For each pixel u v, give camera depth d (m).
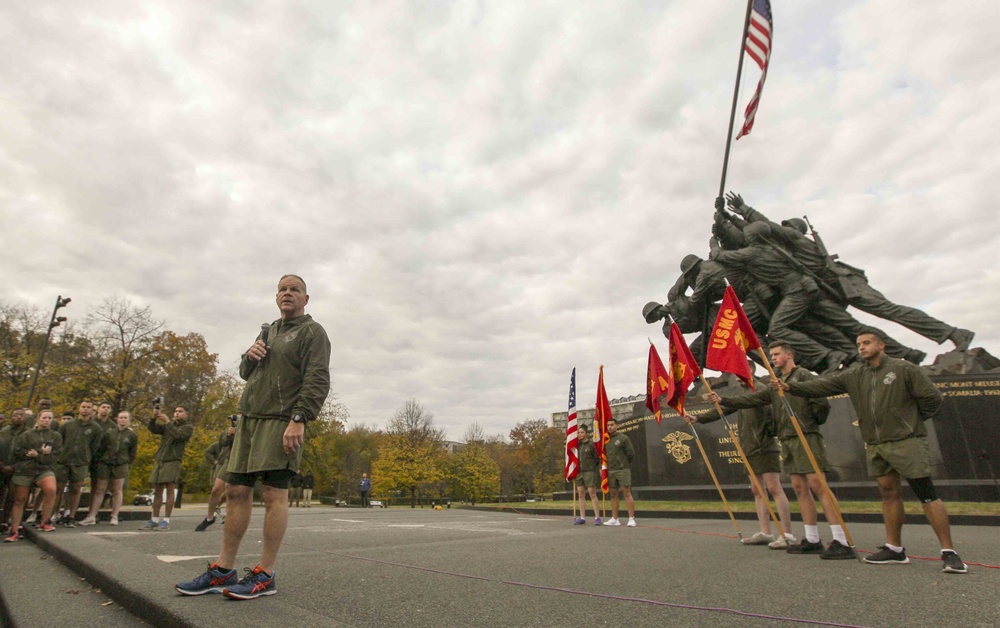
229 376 40.59
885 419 5.18
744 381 7.09
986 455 13.57
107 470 10.98
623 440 11.42
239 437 3.59
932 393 4.98
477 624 2.92
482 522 12.80
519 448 75.94
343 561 5.35
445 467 55.91
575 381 13.25
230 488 3.51
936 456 13.83
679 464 17.28
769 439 7.05
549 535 8.70
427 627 2.86
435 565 5.09
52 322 23.52
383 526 11.10
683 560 5.51
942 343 15.41
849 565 5.16
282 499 3.55
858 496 13.91
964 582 4.18
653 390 10.54
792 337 16.08
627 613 3.17
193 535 8.47
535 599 3.55
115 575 3.87
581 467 12.43
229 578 3.44
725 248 17.41
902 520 5.27
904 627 2.88
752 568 4.94
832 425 14.80
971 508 11.79
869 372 5.43
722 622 2.98
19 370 32.44
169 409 38.31
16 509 8.78
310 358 3.66
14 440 9.29
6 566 5.63
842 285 16.48
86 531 9.34
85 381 31.91
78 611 3.57
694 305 17.84
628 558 5.65
